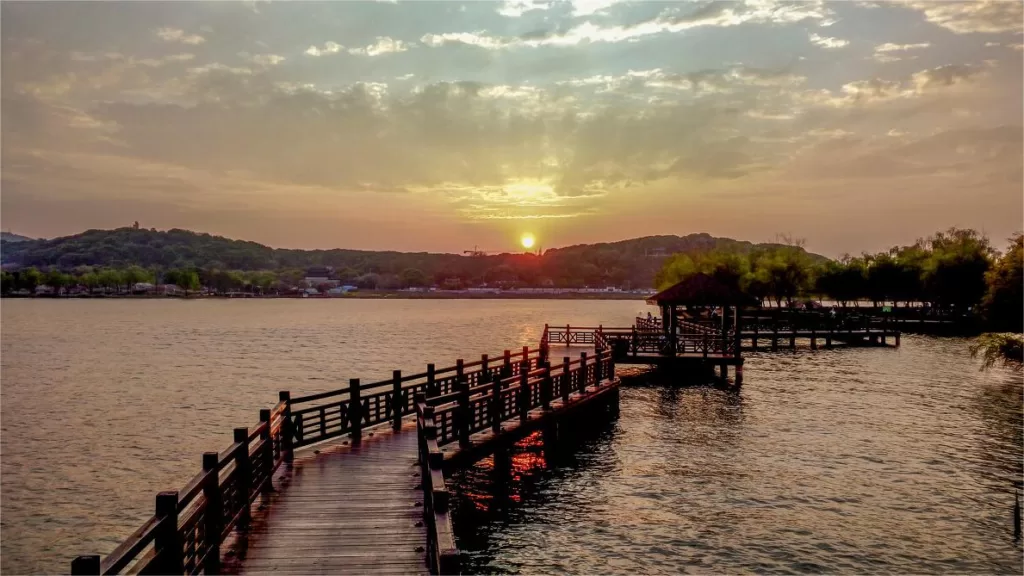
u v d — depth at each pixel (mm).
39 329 82625
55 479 19266
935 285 73375
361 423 15555
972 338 59375
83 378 39656
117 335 73500
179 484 18844
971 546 13414
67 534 15430
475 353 54312
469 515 14969
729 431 22641
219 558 8383
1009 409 26734
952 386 32406
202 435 24750
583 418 22406
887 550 13188
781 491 16484
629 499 15953
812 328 50125
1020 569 12438
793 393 30109
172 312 136125
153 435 24734
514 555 13008
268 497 11062
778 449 20328
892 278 83375
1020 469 18438
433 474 8398
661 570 12352
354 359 50000
